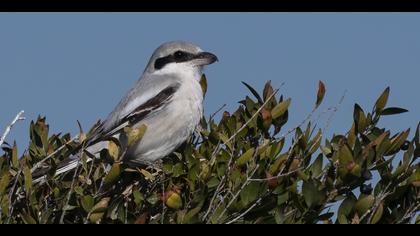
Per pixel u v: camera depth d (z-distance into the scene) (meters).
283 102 10.99
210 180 10.15
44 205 10.34
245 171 10.25
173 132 13.77
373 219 8.98
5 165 10.73
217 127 11.36
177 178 10.73
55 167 10.63
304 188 9.12
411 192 9.64
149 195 10.18
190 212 8.96
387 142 9.68
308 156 10.23
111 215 9.37
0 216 9.52
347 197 9.12
